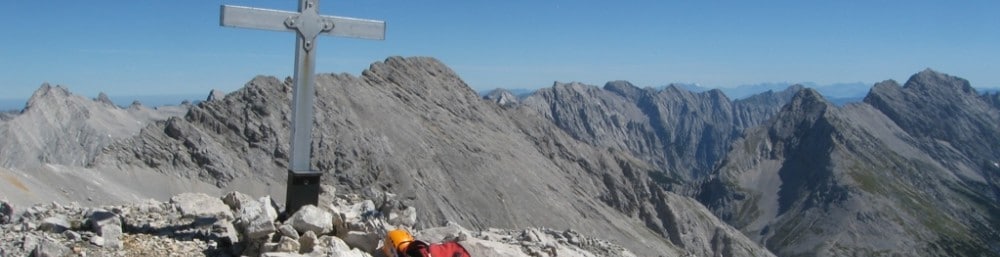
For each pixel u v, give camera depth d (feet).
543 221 606.96
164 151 514.68
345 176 567.59
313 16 57.93
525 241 69.62
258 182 535.19
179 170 508.12
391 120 655.76
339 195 68.08
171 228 57.47
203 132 553.64
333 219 56.44
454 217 562.66
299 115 58.70
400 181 578.25
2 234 53.16
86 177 408.26
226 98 600.39
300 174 58.49
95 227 54.65
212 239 55.62
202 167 522.88
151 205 62.23
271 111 595.88
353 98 652.07
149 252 52.37
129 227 56.80
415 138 646.74
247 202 63.62
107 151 487.61
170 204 62.64
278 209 59.41
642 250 655.76
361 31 59.67
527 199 631.97
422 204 560.61
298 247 51.96
